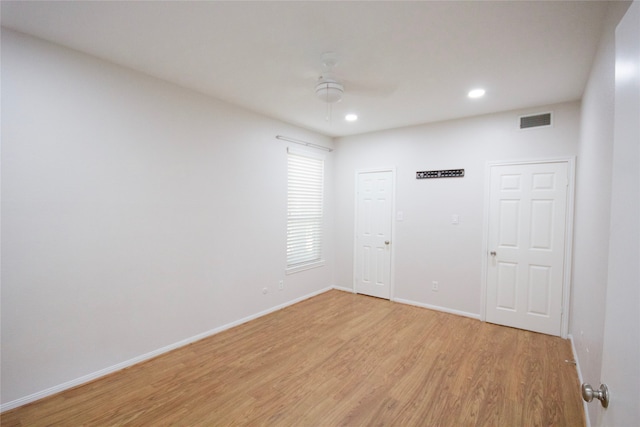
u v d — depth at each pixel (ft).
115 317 8.26
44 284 7.08
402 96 10.25
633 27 2.47
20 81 6.72
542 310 11.07
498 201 11.91
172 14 6.05
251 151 12.05
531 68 8.13
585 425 6.31
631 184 2.43
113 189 8.17
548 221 10.96
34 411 6.63
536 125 11.14
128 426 6.26
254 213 12.26
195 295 10.19
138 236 8.70
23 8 5.85
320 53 7.54
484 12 5.83
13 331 6.69
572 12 5.79
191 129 9.96
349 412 6.73
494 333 10.97
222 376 8.09
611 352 2.79
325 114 12.39
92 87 7.77
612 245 2.93
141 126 8.72
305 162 14.97
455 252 12.92
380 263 15.14
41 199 7.02
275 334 10.77
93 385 7.64
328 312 13.07
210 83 9.44
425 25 6.30
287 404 6.98
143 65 8.29
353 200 16.06
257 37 6.87
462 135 12.70
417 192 13.91
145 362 8.77
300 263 14.80
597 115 6.79
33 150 6.89
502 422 6.42
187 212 9.91
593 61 7.47
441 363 8.81
